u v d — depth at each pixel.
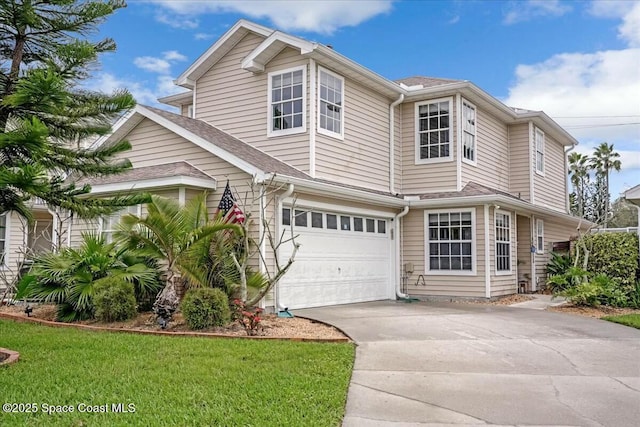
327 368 6.20
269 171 10.74
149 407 4.81
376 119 14.82
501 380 6.00
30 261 13.77
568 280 13.67
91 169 7.27
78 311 9.86
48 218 17.34
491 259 14.25
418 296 14.84
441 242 14.70
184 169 11.30
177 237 9.16
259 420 4.52
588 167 43.31
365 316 10.55
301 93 12.66
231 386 5.44
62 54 6.53
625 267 12.97
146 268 10.27
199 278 9.56
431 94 15.38
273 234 10.87
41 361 6.43
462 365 6.64
